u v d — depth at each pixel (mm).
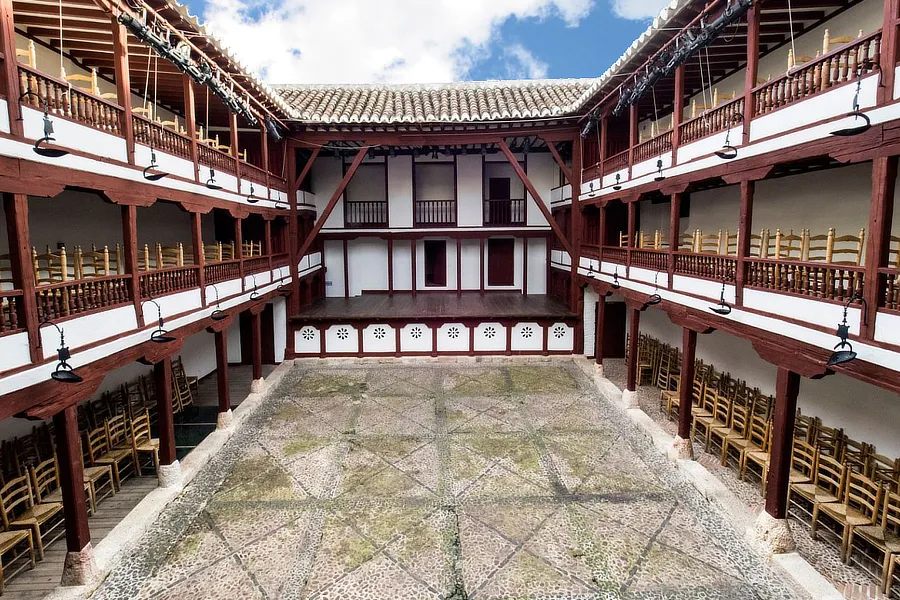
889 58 4801
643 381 13789
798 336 6191
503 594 6039
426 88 18219
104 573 6250
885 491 6246
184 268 8664
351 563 6605
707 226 11961
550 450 9922
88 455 8164
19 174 5004
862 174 7566
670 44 8867
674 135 9328
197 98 11133
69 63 8555
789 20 7777
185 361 13547
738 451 9328
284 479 8852
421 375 14875
